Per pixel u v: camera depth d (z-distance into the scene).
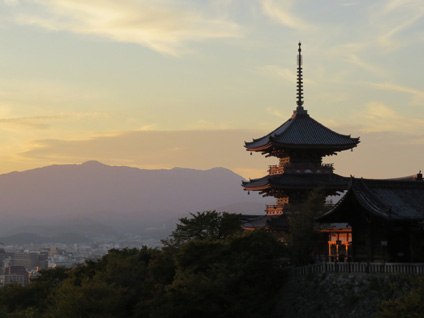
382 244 79.56
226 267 85.88
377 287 74.56
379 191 82.50
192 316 82.94
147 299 90.88
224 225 106.62
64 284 102.12
